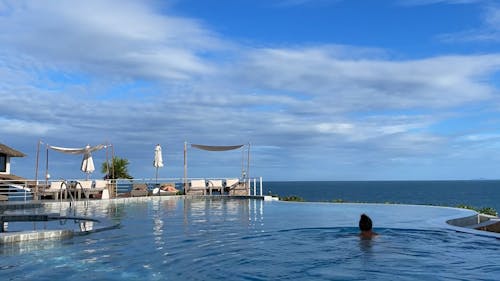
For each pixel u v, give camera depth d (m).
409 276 6.57
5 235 8.34
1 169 27.34
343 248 8.61
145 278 6.25
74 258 7.32
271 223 12.05
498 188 146.75
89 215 14.20
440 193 102.25
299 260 7.59
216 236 9.78
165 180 25.64
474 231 9.81
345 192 108.25
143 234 9.91
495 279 6.36
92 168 24.84
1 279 6.04
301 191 115.75
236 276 6.52
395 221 12.10
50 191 21.08
